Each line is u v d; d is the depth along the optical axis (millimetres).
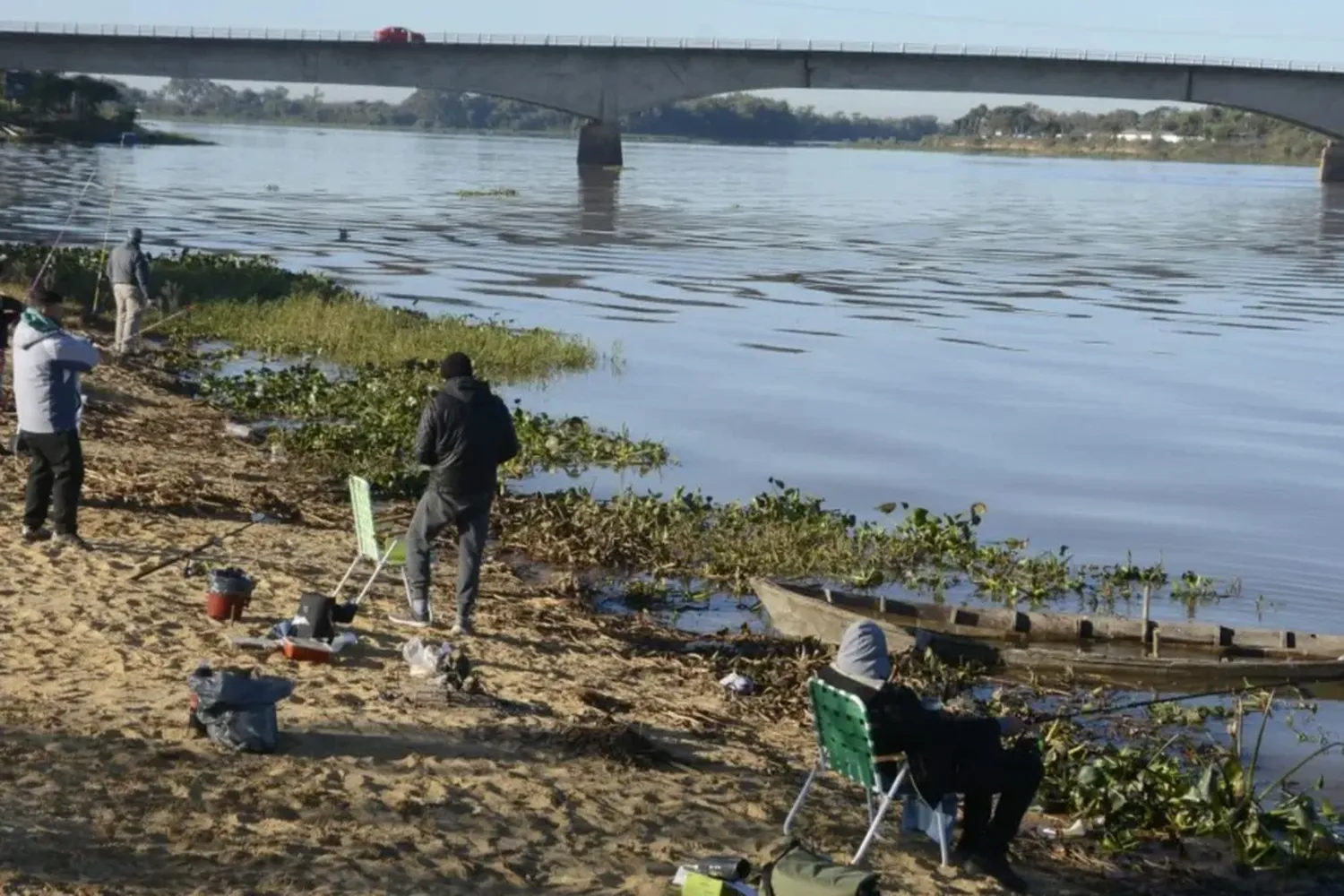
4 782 7496
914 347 35281
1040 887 8414
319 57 117312
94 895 6383
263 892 6672
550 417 24406
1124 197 113375
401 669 10281
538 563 15562
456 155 166750
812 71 122875
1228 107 122062
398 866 7188
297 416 22016
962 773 7980
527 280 45375
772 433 24484
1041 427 26062
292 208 72250
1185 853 9320
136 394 21719
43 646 9953
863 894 6746
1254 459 24062
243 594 10922
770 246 61156
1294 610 16062
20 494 14039
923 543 17141
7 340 16812
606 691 10719
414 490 17953
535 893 7168
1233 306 46062
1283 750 11648
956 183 134875
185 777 7863
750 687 11508
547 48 122938
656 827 8203
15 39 110562
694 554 16219
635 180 116438
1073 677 13203
